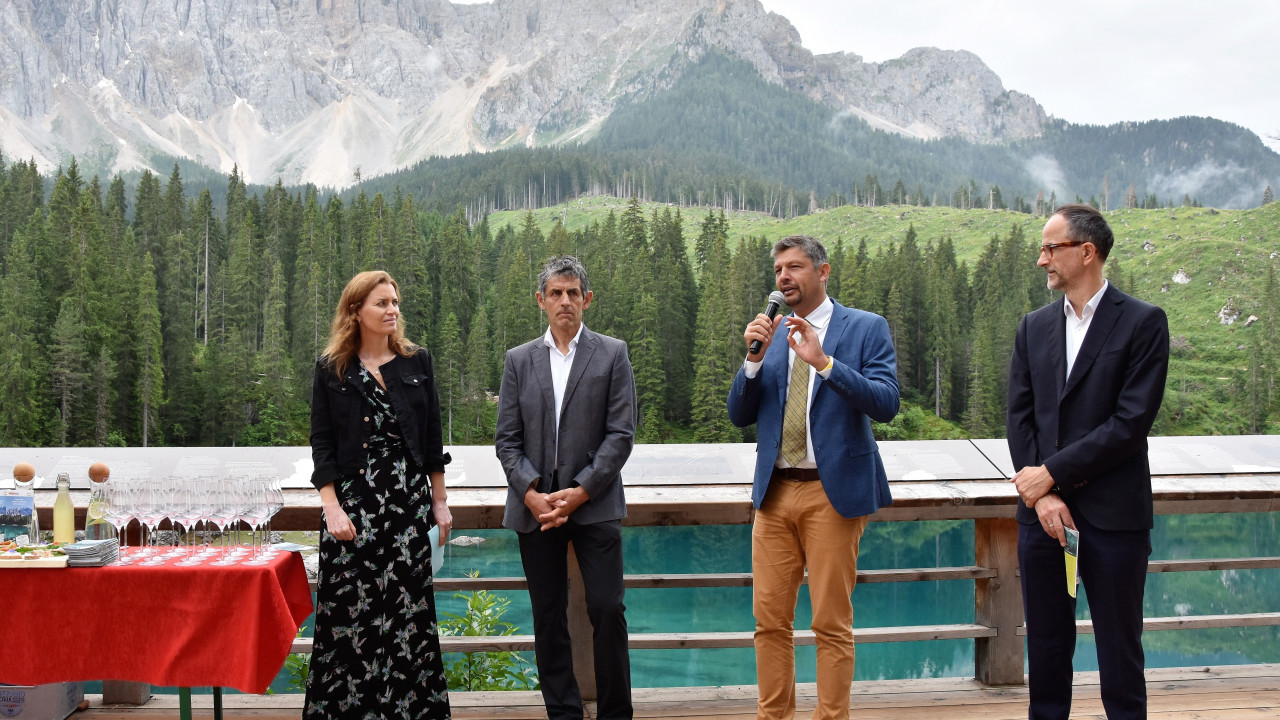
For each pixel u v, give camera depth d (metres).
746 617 13.95
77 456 3.81
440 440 3.17
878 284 91.75
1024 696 3.67
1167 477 3.94
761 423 3.13
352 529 2.88
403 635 2.94
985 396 80.69
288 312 80.12
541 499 3.06
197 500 2.92
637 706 3.57
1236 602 15.05
